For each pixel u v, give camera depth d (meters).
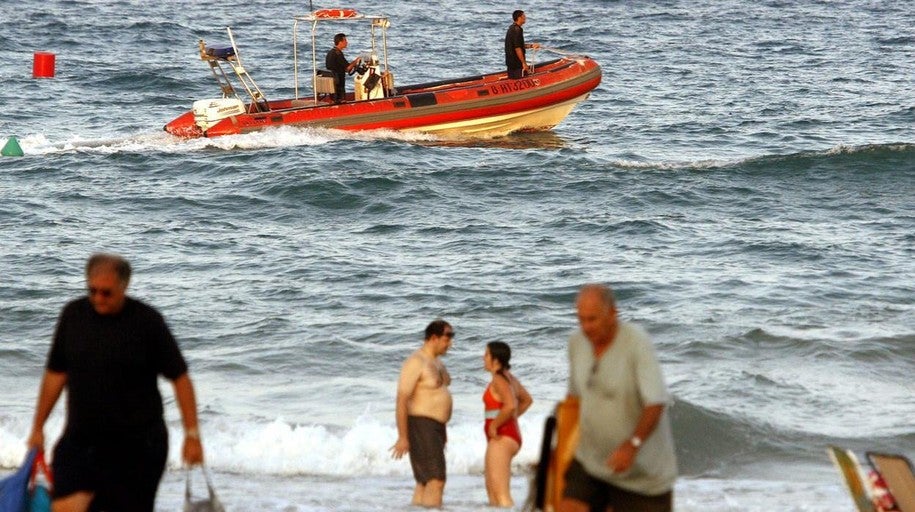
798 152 88.56
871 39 193.75
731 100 126.38
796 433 37.72
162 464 18.28
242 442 35.62
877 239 68.31
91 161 85.44
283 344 47.72
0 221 69.50
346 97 95.62
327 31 185.12
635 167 86.50
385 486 31.98
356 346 47.62
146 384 17.98
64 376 18.34
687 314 52.16
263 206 75.25
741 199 79.06
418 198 76.94
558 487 18.41
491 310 53.22
